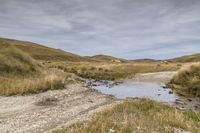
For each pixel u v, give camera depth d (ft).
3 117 60.90
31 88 95.55
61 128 49.37
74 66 301.02
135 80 195.72
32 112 66.74
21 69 140.77
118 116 56.18
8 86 95.45
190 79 132.16
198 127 54.13
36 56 594.65
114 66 293.43
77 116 63.26
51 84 103.96
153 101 75.10
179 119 54.90
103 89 133.39
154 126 49.44
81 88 112.98
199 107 84.99
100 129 44.45
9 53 149.59
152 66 284.20
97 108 73.61
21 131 50.24
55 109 71.20
